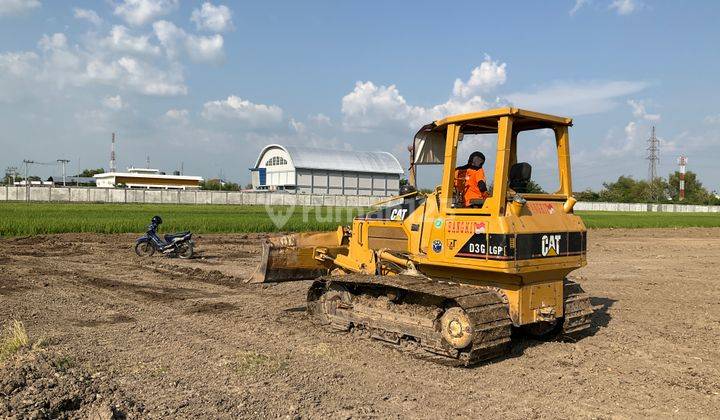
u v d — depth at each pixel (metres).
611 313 10.53
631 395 6.12
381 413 5.48
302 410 5.47
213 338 8.05
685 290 13.30
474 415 5.50
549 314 7.56
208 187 89.69
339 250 10.05
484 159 8.02
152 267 15.20
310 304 9.17
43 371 6.11
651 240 29.86
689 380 6.65
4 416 4.84
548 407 5.74
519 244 6.93
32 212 33.97
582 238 7.90
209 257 18.22
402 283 7.41
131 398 5.65
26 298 10.59
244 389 6.00
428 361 7.15
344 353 7.41
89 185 95.75
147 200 60.44
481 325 6.71
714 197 117.00
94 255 17.53
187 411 5.38
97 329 8.47
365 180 62.03
